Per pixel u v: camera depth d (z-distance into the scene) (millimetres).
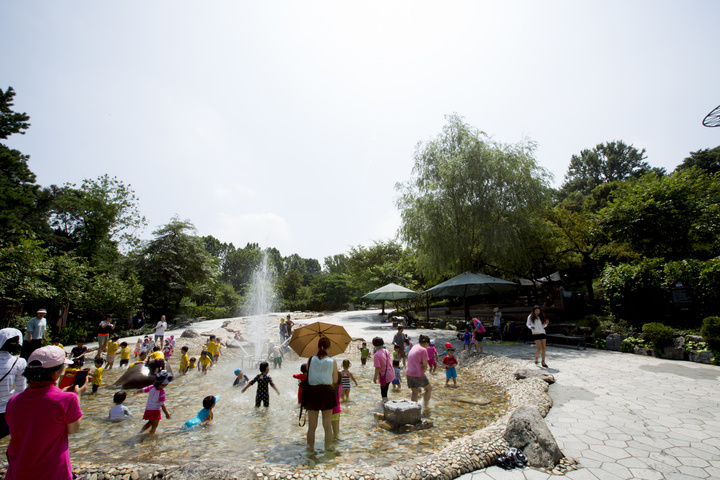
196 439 6273
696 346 10766
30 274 16297
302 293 59500
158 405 6809
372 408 8000
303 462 5117
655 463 4562
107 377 11727
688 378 8750
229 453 5582
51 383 2871
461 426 6602
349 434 6293
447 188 18766
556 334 15055
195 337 20609
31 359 2812
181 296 34000
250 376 11984
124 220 30516
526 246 19219
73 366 8922
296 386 10570
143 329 24578
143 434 6562
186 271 33938
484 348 14336
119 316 23031
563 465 4555
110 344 13117
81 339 9766
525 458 4719
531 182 18141
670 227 16578
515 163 18453
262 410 8023
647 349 11828
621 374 9367
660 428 5734
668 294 13102
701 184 18469
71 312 21812
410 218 20656
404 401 7102
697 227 16250
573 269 29562
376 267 36625
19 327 16438
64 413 2785
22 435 2709
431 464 4516
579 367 10336
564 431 5730
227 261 69938
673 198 17031
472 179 18375
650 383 8430
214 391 9922
